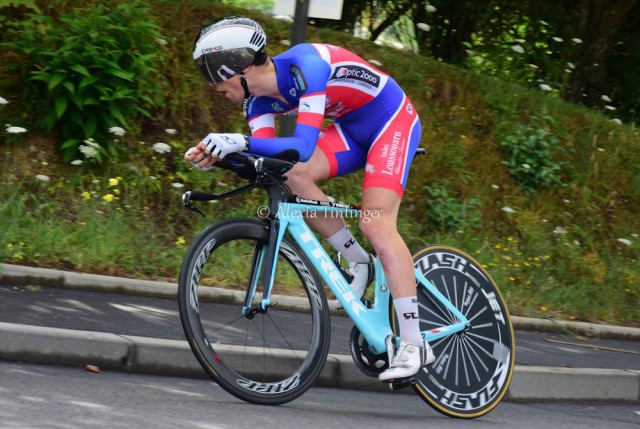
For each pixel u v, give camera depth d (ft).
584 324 28.86
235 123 32.14
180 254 26.81
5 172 27.32
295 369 16.83
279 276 21.58
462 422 17.46
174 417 14.17
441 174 34.32
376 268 17.26
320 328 16.76
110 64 27.78
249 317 16.60
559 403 21.36
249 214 29.73
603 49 47.57
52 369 16.69
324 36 37.68
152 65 29.99
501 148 36.55
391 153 16.80
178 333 19.77
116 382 16.43
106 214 27.30
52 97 28.19
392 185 16.65
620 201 37.68
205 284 21.38
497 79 40.34
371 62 35.55
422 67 38.22
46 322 18.90
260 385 16.06
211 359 15.57
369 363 17.24
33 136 28.45
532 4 46.85
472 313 18.65
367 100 16.79
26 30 28.43
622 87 49.49
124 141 29.55
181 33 33.55
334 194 31.60
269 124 16.81
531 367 21.33
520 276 31.78
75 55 27.58
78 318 19.79
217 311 18.83
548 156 36.11
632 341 29.30
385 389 19.98
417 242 31.53
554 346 26.16
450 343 18.13
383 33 46.91
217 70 15.60
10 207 25.88
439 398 17.65
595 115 40.91
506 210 32.58
